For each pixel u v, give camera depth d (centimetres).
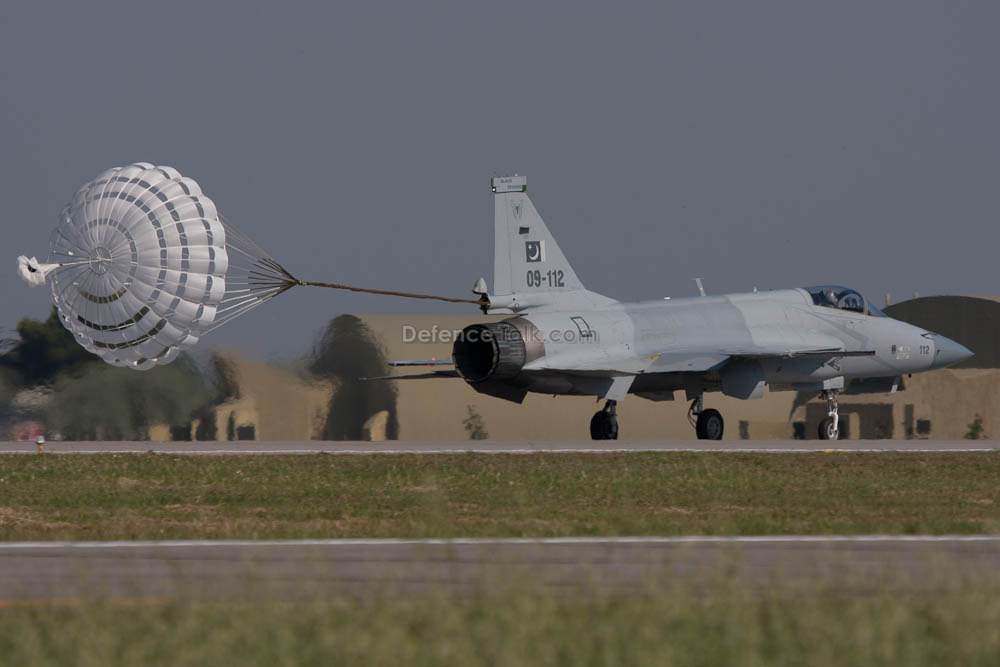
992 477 7706
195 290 9488
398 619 3256
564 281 10531
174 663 2927
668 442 10138
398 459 8488
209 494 6862
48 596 3894
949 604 3425
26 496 6719
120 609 3516
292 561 4559
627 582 4041
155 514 6094
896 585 3816
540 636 3094
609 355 10169
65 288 9581
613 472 7800
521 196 10400
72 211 9500
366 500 6644
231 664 2911
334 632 3098
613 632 3122
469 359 10138
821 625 3173
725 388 10862
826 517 5969
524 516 6003
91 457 8538
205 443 9975
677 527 5488
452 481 7394
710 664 2930
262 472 7738
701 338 10712
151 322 9481
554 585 3891
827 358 11406
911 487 7238
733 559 4184
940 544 5000
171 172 9656
